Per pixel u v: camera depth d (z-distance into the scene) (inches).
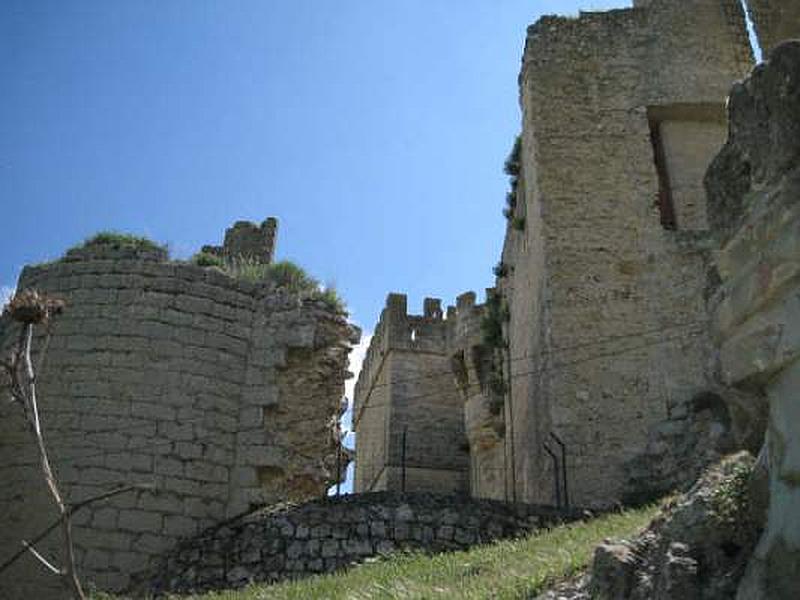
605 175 737.0
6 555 529.3
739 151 213.5
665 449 605.3
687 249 700.7
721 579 204.2
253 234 833.5
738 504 215.8
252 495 570.6
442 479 1253.1
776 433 187.8
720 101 758.5
